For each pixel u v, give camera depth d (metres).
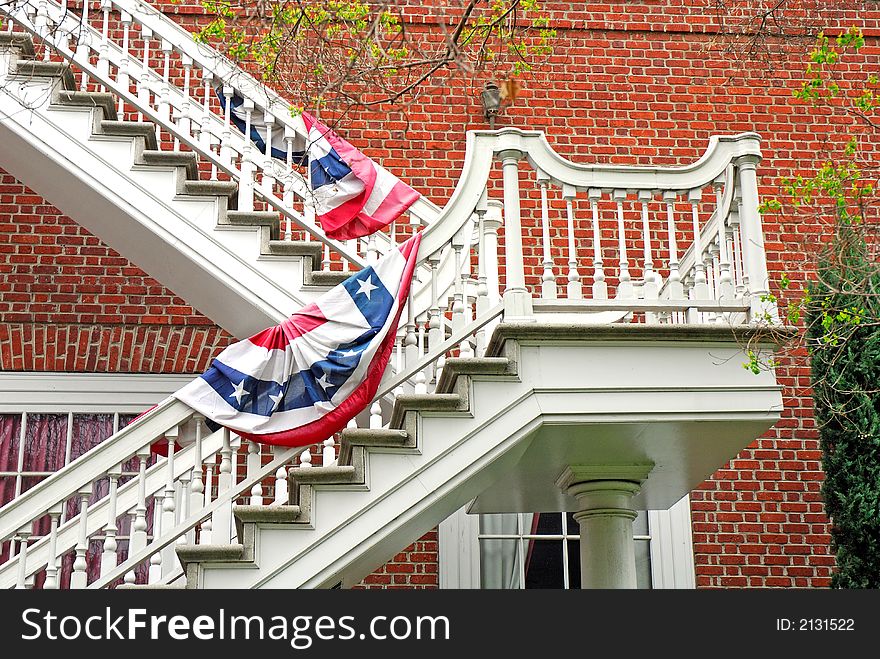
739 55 9.98
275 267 7.81
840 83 11.70
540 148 7.45
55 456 10.03
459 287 7.29
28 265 10.30
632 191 7.50
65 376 10.12
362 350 6.94
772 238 11.09
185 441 7.49
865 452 9.07
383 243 8.33
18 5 8.16
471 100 11.30
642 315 9.61
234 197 8.40
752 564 10.21
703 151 11.46
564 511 9.55
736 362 7.16
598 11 11.75
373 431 6.73
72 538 7.25
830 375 9.12
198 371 10.27
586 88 11.52
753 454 10.50
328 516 6.66
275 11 6.92
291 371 6.98
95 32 8.62
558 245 10.92
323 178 7.93
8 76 8.00
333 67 7.08
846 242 6.71
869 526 9.01
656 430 7.24
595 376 7.03
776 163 11.47
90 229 8.43
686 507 10.33
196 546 6.44
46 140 7.93
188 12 11.00
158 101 8.75
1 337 10.12
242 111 8.58
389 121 11.20
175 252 7.87
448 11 11.27
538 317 8.41
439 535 10.12
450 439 6.84
